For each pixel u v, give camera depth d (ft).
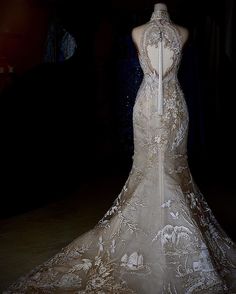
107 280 9.02
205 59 25.32
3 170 18.11
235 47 21.76
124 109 26.84
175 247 9.25
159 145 9.94
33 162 19.42
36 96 19.76
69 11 25.52
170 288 8.68
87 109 25.17
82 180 23.06
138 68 26.16
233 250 10.27
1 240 13.70
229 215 16.33
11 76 23.77
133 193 10.05
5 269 11.25
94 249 10.00
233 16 21.65
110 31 26.16
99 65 26.18
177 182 9.91
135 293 8.64
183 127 10.15
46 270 9.77
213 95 25.63
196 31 24.91
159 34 9.93
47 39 25.80
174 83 10.21
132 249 9.39
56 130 21.21
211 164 25.91
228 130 25.73
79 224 15.38
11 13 25.17
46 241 13.55
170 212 9.55
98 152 26.63
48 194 19.62
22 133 18.97
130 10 25.54
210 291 8.71
